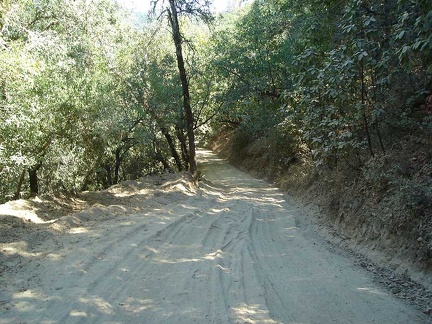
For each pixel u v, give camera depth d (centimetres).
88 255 618
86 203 1055
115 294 505
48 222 807
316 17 1169
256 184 2012
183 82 1833
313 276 634
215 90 2402
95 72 1377
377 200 830
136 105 1688
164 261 654
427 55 588
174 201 1248
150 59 1892
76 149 1488
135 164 2211
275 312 496
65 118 1282
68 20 1361
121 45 1709
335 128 971
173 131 2148
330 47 1093
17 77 918
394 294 572
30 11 1300
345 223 904
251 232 927
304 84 1030
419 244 637
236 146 3231
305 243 834
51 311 441
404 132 945
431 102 866
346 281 611
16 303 452
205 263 657
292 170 1784
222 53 2294
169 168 2105
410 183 717
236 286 567
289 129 1803
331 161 1098
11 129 1023
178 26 1805
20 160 1066
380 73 869
